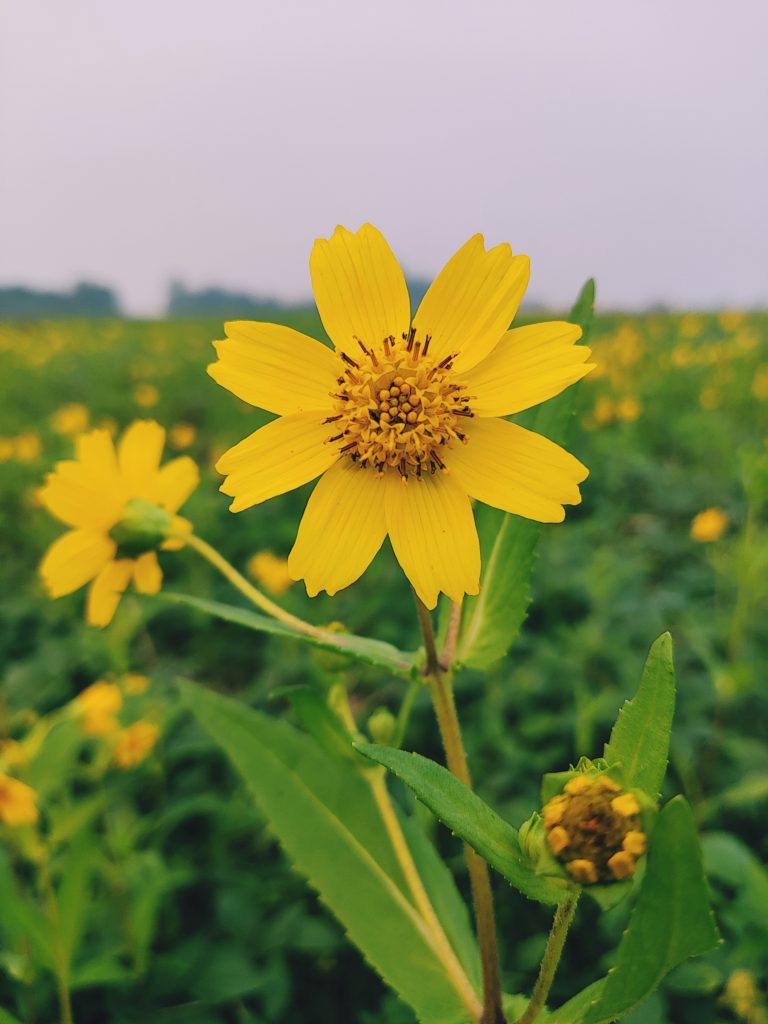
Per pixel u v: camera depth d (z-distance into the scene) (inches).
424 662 3.8
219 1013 6.9
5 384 31.3
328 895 4.5
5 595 14.0
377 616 12.2
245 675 12.1
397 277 4.0
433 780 2.9
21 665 11.5
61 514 4.4
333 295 4.0
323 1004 7.0
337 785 4.8
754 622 10.8
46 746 6.8
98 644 11.1
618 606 11.6
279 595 11.9
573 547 13.6
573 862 2.6
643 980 2.5
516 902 7.5
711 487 16.3
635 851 2.6
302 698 4.2
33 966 6.2
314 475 3.8
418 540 3.7
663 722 2.8
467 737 9.5
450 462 3.7
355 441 3.8
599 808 2.6
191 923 7.9
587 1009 2.7
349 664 4.5
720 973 6.3
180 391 29.6
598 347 30.4
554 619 12.0
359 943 4.3
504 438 3.7
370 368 3.8
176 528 4.5
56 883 7.4
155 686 10.9
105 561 4.6
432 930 4.3
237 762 4.9
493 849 2.8
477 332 3.9
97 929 7.0
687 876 2.4
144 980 6.7
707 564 13.4
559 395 4.3
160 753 9.3
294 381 3.8
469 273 3.9
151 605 11.6
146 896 6.7
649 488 16.8
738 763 8.9
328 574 3.7
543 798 2.9
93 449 4.6
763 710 9.5
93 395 29.6
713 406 21.4
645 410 21.8
